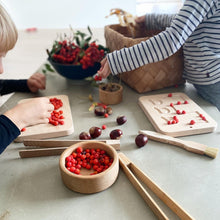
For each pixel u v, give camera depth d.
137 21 1.19
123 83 1.10
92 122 0.80
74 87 1.08
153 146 0.68
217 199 0.50
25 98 0.98
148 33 1.19
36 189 0.55
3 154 0.66
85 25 3.31
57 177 0.58
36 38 3.11
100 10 3.15
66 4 3.17
